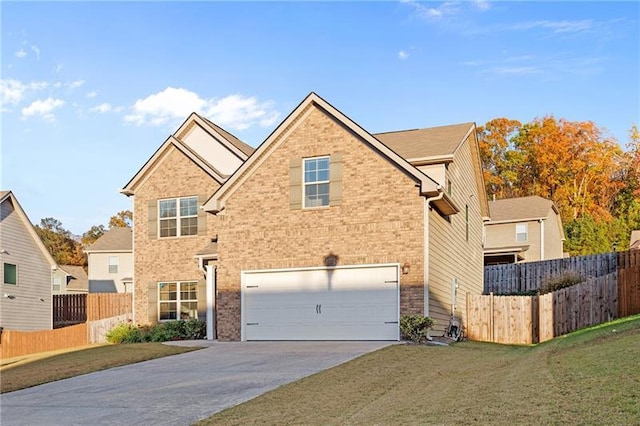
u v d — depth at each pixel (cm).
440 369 1291
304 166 2048
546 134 5653
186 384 1264
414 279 1870
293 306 2011
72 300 3462
